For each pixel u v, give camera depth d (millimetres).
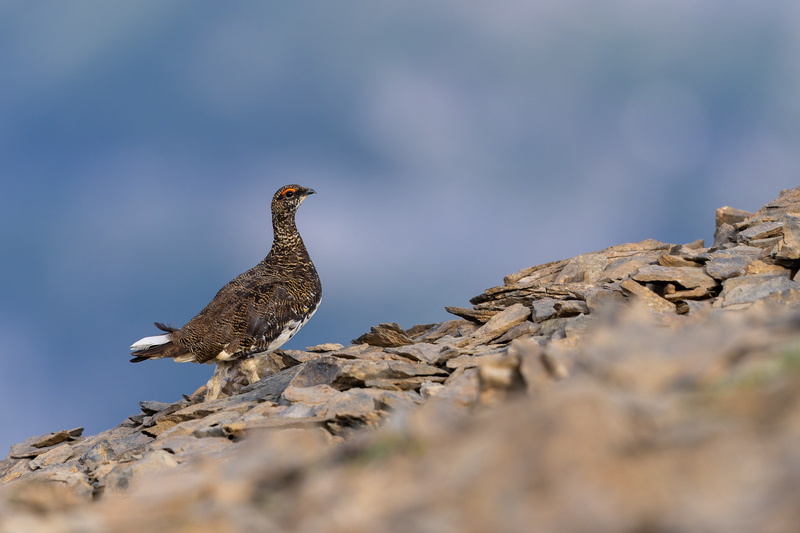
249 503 7598
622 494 5117
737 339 7680
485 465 5969
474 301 24156
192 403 22609
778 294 15508
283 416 14492
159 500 8375
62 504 10750
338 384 16750
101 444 18578
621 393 6953
